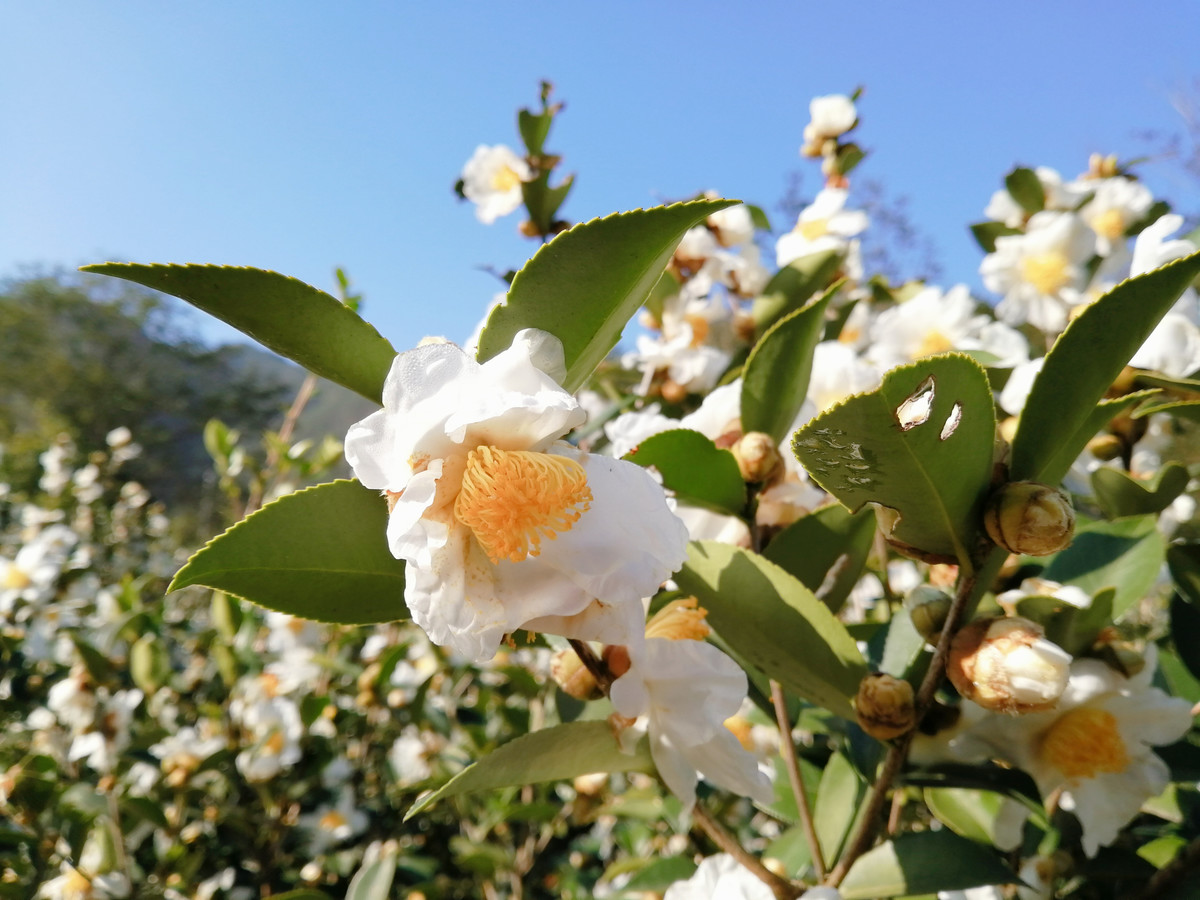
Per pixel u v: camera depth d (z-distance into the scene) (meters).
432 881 0.64
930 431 0.17
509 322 0.19
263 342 0.19
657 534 0.19
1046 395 0.18
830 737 0.35
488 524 0.18
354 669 0.74
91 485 1.63
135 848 0.67
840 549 0.28
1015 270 0.42
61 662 0.84
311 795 0.75
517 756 0.21
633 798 0.50
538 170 0.51
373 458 0.17
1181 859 0.26
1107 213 0.46
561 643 0.27
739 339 0.47
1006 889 0.29
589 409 0.56
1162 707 0.24
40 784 0.55
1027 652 0.19
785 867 0.35
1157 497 0.32
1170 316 0.30
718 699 0.21
